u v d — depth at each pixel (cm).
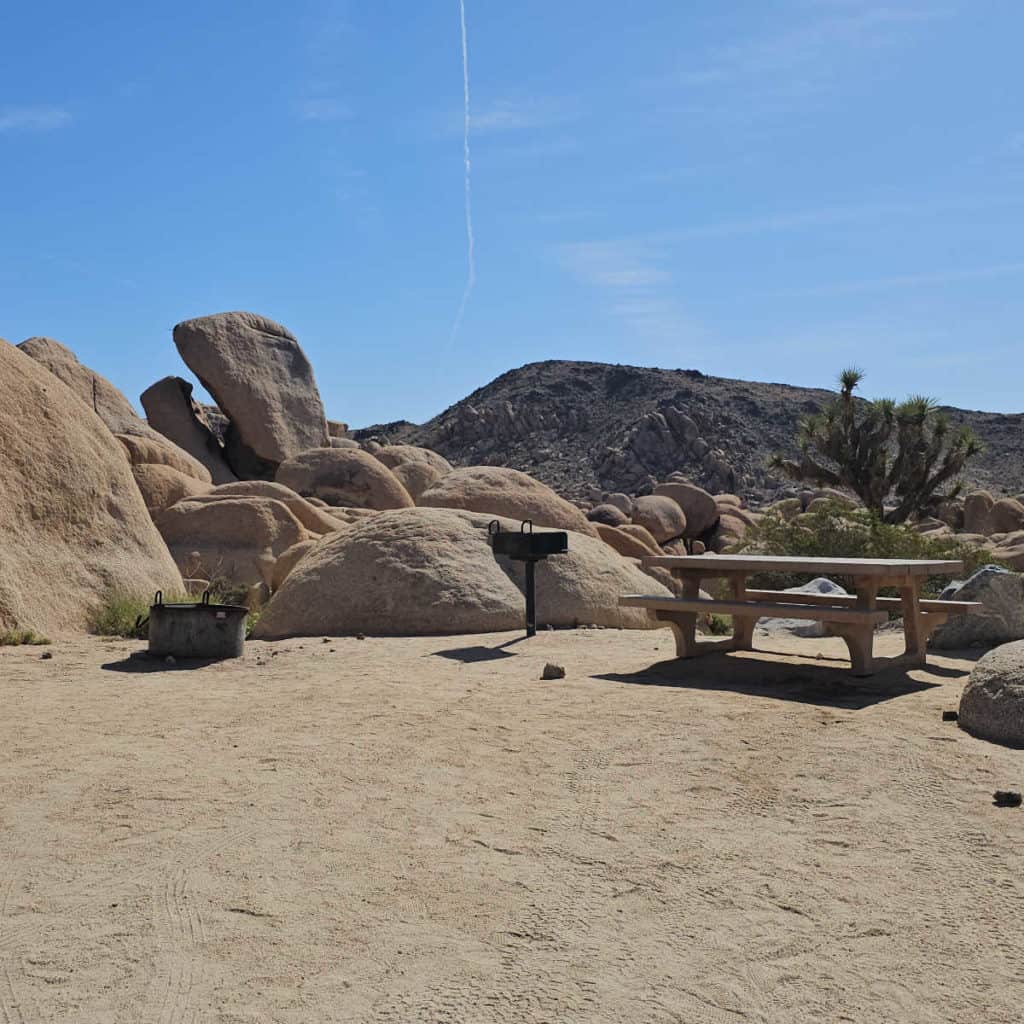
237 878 390
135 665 926
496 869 401
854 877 392
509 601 1157
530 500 2273
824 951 334
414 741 598
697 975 318
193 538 2005
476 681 803
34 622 1146
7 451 1265
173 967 320
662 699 697
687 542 3988
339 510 2591
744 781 507
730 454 8994
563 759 555
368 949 333
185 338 4109
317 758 561
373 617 1139
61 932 344
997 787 488
